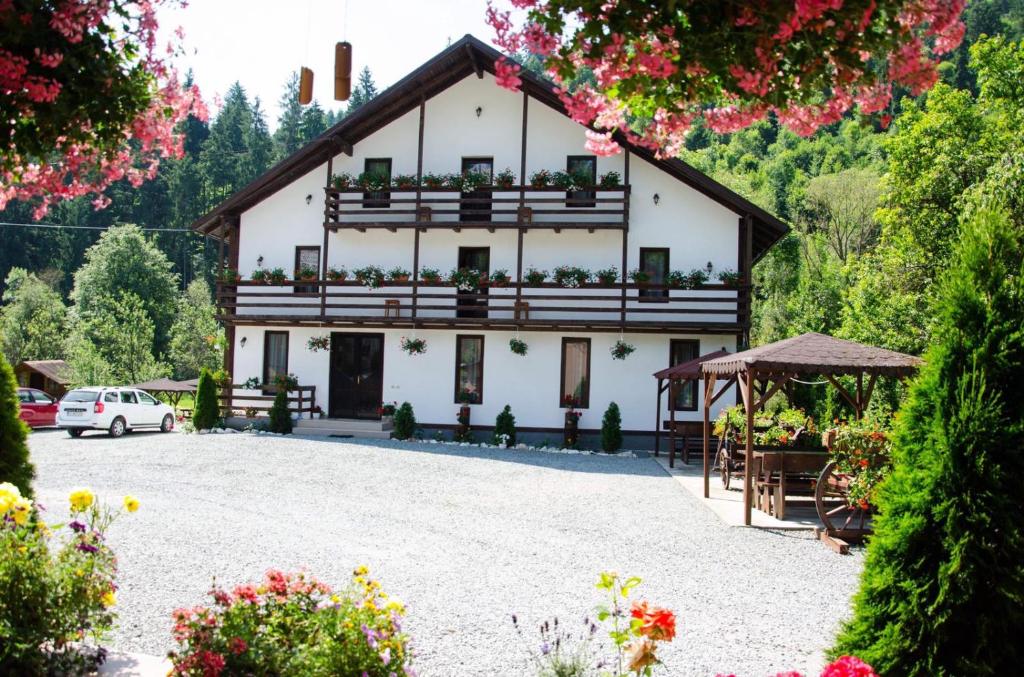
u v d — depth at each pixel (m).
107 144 3.92
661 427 22.62
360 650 4.12
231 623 4.27
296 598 4.57
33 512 6.17
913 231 28.84
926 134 29.38
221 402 24.97
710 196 22.77
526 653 5.84
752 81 2.89
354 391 24.36
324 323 23.86
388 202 23.44
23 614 4.31
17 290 56.19
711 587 8.01
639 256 23.12
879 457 10.23
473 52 22.98
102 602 4.72
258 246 25.20
